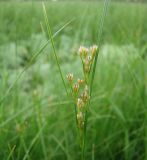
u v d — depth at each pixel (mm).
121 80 316
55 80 306
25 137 228
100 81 327
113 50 370
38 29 543
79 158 236
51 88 324
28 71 339
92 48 101
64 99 275
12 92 251
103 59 350
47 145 239
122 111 279
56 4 1146
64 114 261
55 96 288
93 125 252
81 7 1089
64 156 240
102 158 244
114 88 296
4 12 869
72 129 255
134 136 259
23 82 351
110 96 283
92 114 268
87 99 101
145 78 271
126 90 297
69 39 583
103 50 424
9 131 224
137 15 729
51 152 230
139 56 259
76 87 102
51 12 742
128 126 259
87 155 234
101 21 104
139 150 242
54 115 270
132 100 278
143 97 270
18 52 530
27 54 530
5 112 249
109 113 267
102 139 252
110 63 344
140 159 229
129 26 441
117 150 251
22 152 217
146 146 218
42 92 293
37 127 240
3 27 713
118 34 365
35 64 374
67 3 1253
